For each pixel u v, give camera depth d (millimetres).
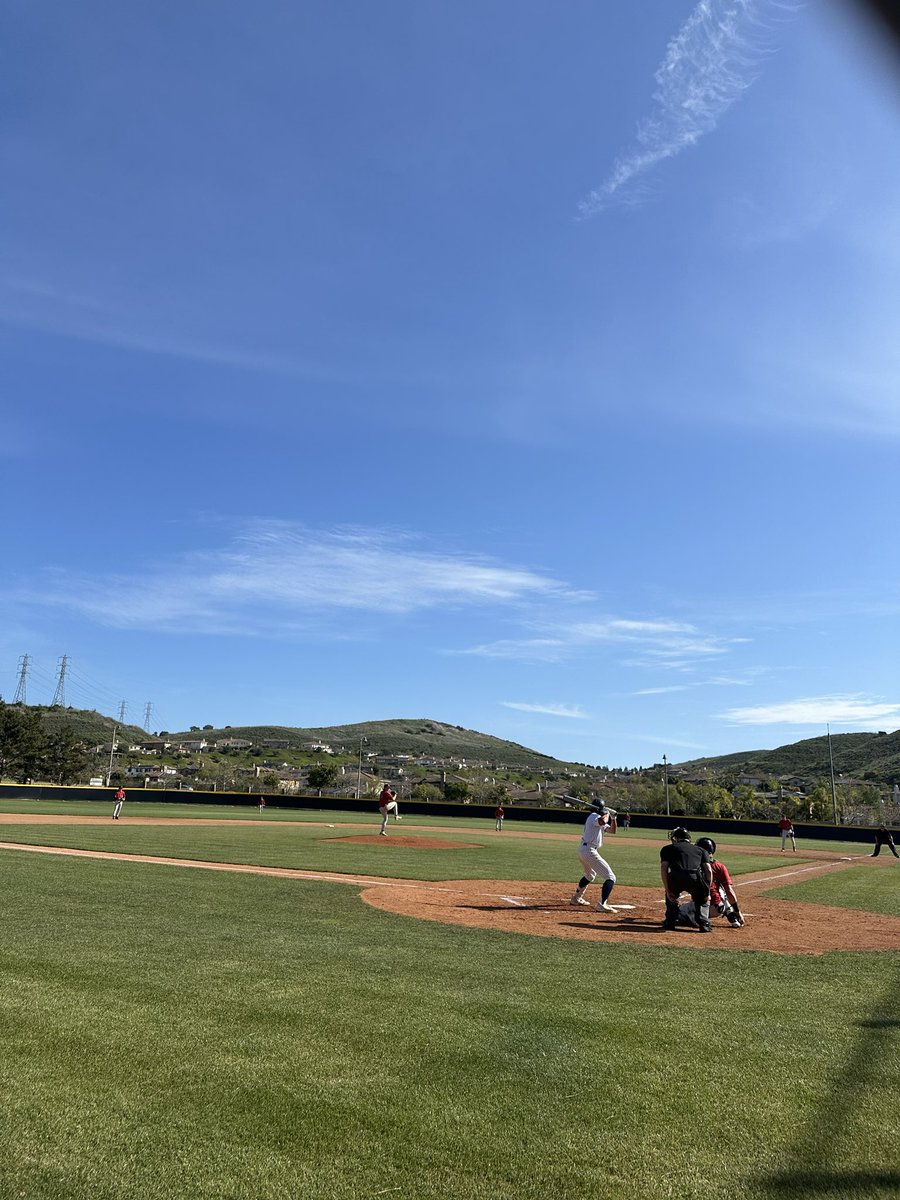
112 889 13211
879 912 14102
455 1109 4414
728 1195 3590
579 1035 5715
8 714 96125
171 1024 5719
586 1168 3811
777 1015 6430
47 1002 6164
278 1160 3830
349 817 55562
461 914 12172
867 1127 4285
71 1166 3725
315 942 9094
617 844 35031
